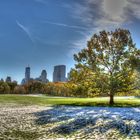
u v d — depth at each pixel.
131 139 17.95
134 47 52.78
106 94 54.25
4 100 62.72
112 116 28.62
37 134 20.97
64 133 21.08
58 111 37.03
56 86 121.31
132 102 56.72
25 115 32.56
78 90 54.31
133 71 52.09
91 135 19.81
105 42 52.91
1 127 23.91
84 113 33.12
